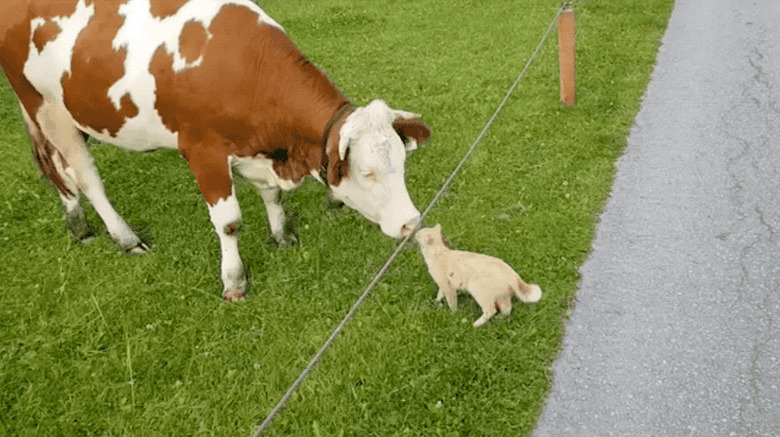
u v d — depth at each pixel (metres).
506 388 1.94
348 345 2.15
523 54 4.49
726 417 1.79
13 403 2.07
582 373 1.98
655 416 1.82
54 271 2.64
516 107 3.69
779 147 3.05
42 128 2.56
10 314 2.43
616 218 2.69
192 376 2.12
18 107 4.23
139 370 2.16
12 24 2.34
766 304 2.16
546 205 2.79
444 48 4.81
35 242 2.85
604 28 4.70
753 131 3.21
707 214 2.65
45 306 2.46
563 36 3.39
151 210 3.04
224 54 2.10
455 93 4.01
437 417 1.88
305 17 5.85
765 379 1.89
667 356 2.01
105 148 3.60
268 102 2.13
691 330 2.09
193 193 3.17
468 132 3.47
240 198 3.06
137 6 2.20
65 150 2.57
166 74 2.13
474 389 1.96
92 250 2.77
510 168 3.09
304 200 3.02
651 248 2.49
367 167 1.98
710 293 2.24
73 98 2.33
